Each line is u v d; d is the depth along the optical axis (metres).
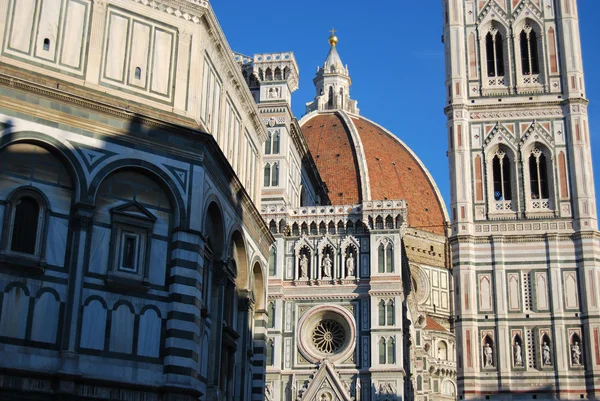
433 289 169.75
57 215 36.06
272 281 94.75
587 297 77.50
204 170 41.00
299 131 104.56
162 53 41.59
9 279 34.28
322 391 90.06
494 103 85.44
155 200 38.94
